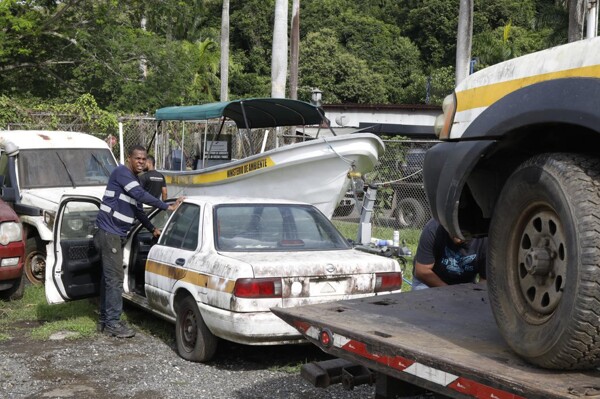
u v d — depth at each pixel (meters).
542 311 3.04
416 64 59.25
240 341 6.14
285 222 7.14
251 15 57.88
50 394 5.84
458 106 3.75
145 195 7.46
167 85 29.16
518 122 3.17
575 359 2.83
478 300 4.53
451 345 3.40
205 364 6.69
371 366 3.57
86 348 7.23
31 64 27.14
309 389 5.98
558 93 3.00
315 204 12.14
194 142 16.86
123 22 28.95
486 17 58.50
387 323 3.92
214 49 47.06
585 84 2.90
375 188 11.01
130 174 7.55
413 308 4.32
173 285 6.95
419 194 16.23
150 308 7.61
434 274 5.81
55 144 11.41
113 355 6.98
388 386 3.83
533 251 3.05
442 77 53.84
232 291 6.08
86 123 19.05
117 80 28.23
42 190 10.65
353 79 53.47
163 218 8.20
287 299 6.14
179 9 29.48
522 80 3.33
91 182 11.16
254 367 6.62
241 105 12.64
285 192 12.15
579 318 2.75
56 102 26.98
